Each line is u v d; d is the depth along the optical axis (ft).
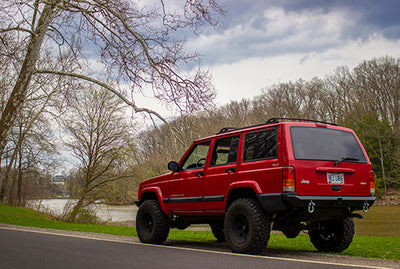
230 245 19.39
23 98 51.75
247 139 20.95
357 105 210.79
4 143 51.31
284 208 17.92
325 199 18.31
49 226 43.21
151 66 47.26
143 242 25.46
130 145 78.54
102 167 82.64
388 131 188.24
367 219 106.42
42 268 13.53
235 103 143.84
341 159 19.39
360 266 14.73
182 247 21.57
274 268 13.79
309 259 17.20
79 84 52.49
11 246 20.02
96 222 82.43
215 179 21.83
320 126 19.98
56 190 108.37
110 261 15.30
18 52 50.14
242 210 19.11
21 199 133.49
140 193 27.35
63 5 48.60
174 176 24.95
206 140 23.93
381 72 221.46
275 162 18.70
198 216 23.35
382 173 184.96
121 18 46.75
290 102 220.84
